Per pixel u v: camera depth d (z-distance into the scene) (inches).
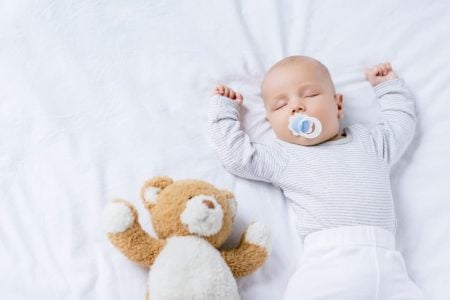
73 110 45.8
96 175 43.2
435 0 54.2
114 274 39.6
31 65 47.4
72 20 49.7
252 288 41.1
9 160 43.1
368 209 42.0
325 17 53.2
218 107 46.5
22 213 41.2
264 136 48.0
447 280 42.5
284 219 44.4
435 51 52.1
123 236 37.4
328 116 45.5
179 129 46.5
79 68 47.8
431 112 49.4
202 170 45.1
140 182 43.6
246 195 44.8
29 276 38.7
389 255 40.3
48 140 44.2
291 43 52.2
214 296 35.4
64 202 41.9
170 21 51.1
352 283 38.4
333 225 41.6
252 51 50.9
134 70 48.6
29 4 49.6
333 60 51.8
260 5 53.0
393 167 47.5
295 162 44.5
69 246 40.2
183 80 48.6
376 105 50.3
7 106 45.4
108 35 49.6
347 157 44.5
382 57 52.2
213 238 38.2
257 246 39.5
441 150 47.7
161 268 36.0
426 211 45.5
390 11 53.6
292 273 42.4
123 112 46.4
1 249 39.4
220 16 51.9
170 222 37.4
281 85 46.0
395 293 38.6
